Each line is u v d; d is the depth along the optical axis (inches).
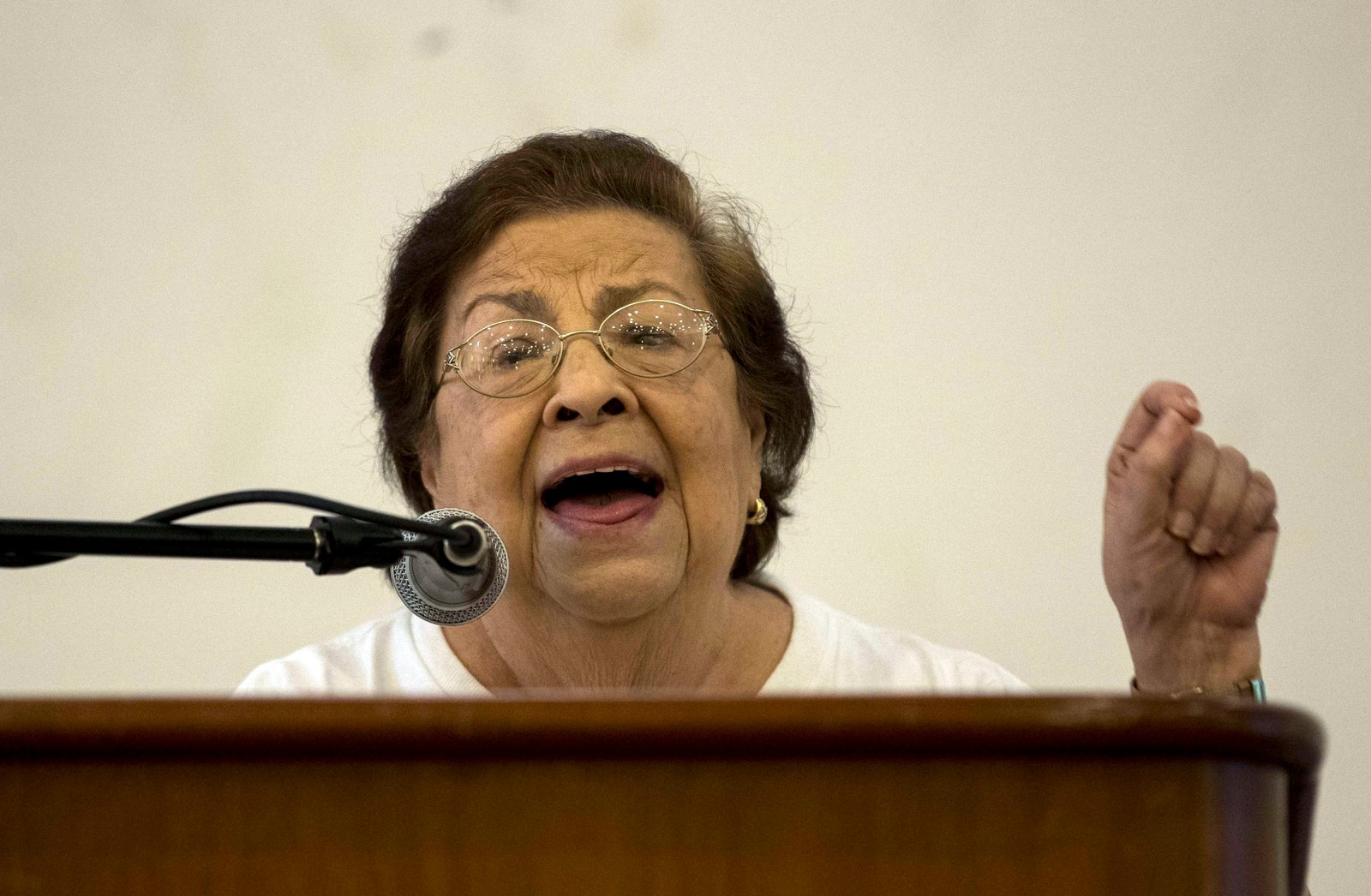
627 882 112.3
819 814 113.1
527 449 254.8
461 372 260.8
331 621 413.4
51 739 112.3
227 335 425.4
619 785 113.1
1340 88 422.3
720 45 435.5
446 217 275.6
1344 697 399.9
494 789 113.2
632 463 250.5
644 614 255.1
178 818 113.3
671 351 257.1
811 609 288.0
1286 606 405.1
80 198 426.6
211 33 433.7
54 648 404.5
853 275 426.9
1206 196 422.6
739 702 112.2
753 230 293.0
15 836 113.2
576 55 436.5
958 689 280.1
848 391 422.3
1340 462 410.0
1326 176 420.2
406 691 274.8
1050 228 425.4
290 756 113.3
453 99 435.2
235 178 430.3
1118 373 419.5
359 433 423.2
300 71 434.6
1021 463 418.3
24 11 429.7
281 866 112.6
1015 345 422.6
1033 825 113.6
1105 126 427.2
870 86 433.1
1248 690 215.9
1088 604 412.8
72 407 420.2
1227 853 114.5
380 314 301.6
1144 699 113.3
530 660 265.9
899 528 416.5
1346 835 392.2
